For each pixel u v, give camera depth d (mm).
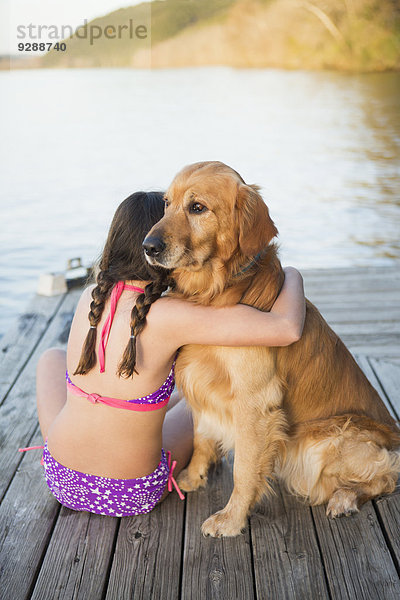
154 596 1893
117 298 1990
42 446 2570
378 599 1879
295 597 1889
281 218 8750
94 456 2076
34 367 3502
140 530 2182
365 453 2260
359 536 2152
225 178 2039
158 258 1942
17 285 6094
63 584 1935
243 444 2143
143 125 17828
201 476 2424
